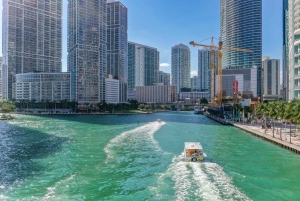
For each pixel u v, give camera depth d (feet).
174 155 182.80
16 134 299.99
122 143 233.96
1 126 396.57
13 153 190.80
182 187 113.91
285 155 186.09
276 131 290.97
